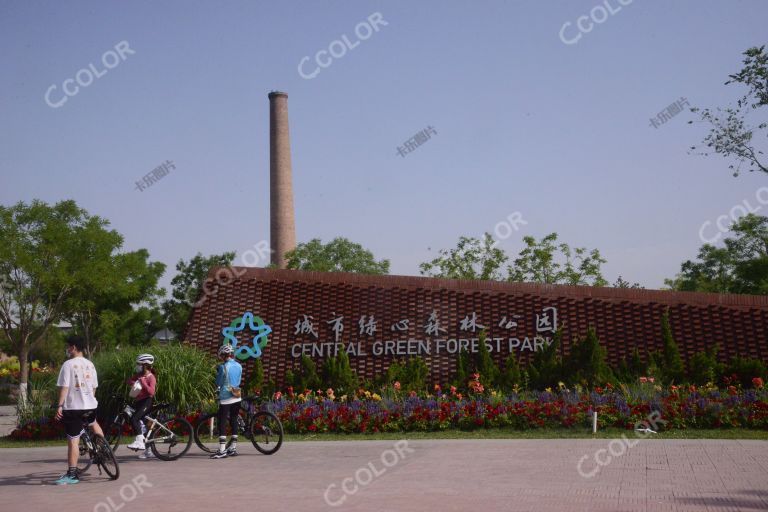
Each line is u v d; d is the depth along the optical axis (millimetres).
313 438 15312
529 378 18438
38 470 11977
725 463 10633
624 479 9516
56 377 18969
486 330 19734
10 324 35094
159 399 16641
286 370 20000
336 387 18844
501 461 11336
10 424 24016
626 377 18047
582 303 19719
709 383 16984
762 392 15711
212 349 20438
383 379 19000
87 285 36719
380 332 20125
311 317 20531
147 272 46375
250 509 8312
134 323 47500
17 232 34219
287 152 53438
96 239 35469
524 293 20094
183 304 48031
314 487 9602
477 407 15703
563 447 12711
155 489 9797
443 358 19578
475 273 36062
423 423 15586
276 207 52594
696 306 19344
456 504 8242
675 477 9586
